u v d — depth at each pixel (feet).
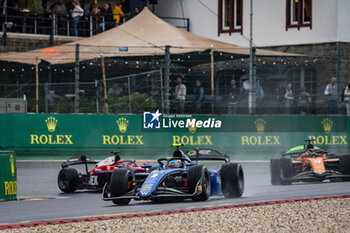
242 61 302.66
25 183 180.86
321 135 243.40
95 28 336.29
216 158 134.72
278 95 274.16
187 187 122.62
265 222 97.50
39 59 268.21
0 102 238.27
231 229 91.61
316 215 104.27
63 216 106.93
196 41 275.80
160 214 105.81
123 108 254.47
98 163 160.35
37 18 303.27
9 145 232.94
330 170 164.76
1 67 281.33
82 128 236.02
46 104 258.98
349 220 99.30
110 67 287.07
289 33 330.75
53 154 235.40
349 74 312.09
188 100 258.57
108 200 119.85
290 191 143.95
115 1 372.58
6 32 312.91
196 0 362.74
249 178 184.96
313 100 288.51
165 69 248.73
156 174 118.01
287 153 170.71
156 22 286.66
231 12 351.67
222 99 258.98
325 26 317.63
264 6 339.77
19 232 90.27
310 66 304.50
